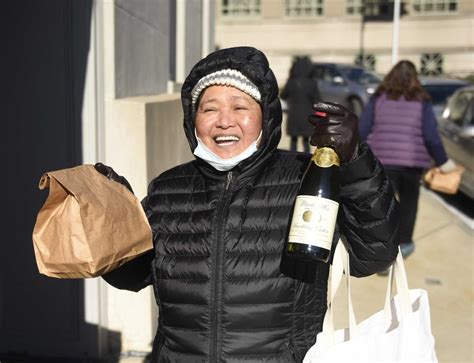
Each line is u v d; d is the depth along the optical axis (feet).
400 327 5.60
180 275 6.15
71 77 11.76
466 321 14.69
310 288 6.04
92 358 12.36
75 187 5.49
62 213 5.48
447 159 17.16
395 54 77.10
